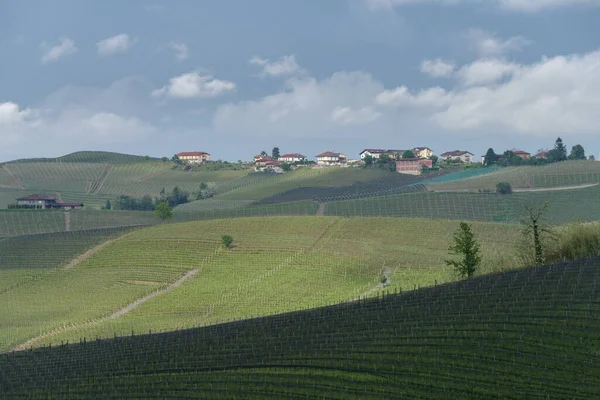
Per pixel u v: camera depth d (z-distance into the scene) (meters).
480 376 64.38
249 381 73.38
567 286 85.75
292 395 67.44
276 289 155.38
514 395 59.53
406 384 65.69
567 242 115.62
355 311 96.50
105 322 142.75
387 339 79.06
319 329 89.25
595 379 59.66
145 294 163.12
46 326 142.88
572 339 68.12
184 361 85.50
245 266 176.62
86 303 159.38
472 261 115.25
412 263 164.62
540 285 88.62
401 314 88.69
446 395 62.03
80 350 105.75
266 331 93.94
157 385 77.12
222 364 81.44
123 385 79.44
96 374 86.56
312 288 153.25
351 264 168.38
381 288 144.00
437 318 83.12
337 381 69.25
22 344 130.00
